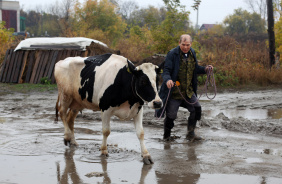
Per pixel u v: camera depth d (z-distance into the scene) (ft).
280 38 61.77
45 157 18.54
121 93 17.95
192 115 22.12
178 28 59.31
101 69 18.95
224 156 18.60
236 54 61.93
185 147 20.61
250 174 15.69
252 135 23.47
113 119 29.25
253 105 35.91
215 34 139.13
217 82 51.67
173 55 20.75
